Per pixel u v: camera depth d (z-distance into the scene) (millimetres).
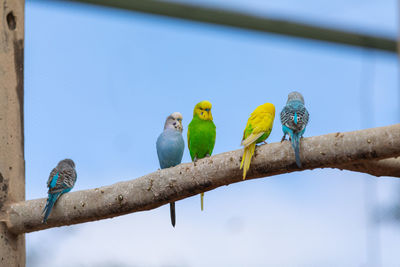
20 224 8938
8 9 9625
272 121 8695
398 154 7180
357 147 7277
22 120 9570
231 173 7938
